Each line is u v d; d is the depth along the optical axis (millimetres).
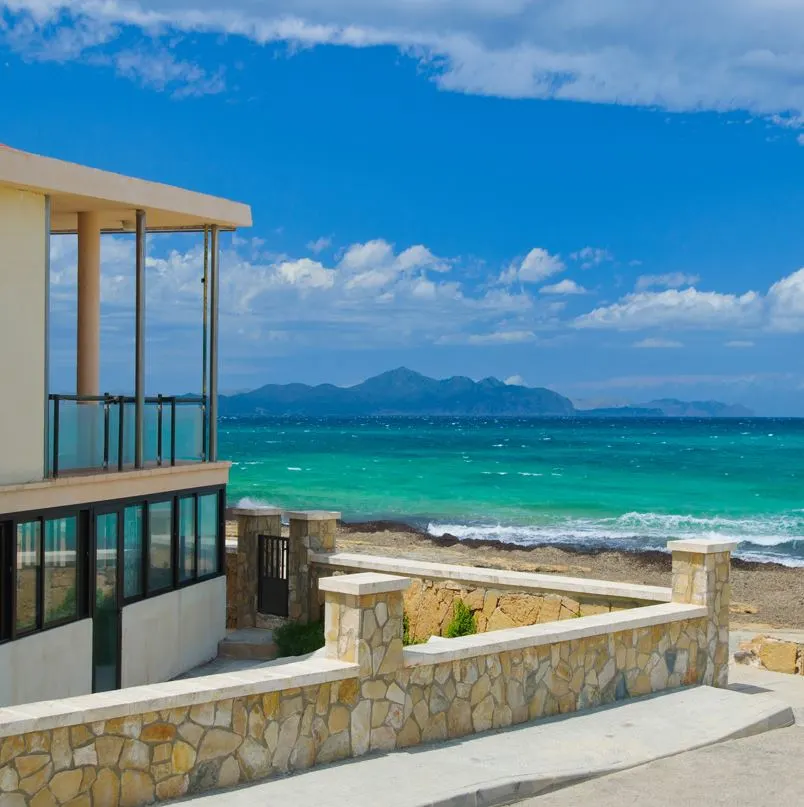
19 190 12711
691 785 9156
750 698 11969
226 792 8281
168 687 8297
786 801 8797
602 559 39656
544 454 102062
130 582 14609
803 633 20719
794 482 71812
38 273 13039
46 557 12938
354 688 9266
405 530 49969
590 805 8633
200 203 15414
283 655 16219
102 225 16797
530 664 10719
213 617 16609
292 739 8844
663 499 62625
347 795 8273
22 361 12797
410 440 132250
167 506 15453
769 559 40281
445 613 15633
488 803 8547
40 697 12750
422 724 9789
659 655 12148
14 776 7215
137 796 7883
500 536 47156
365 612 9312
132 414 15523
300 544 16750
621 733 10422
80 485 13398
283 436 144375
